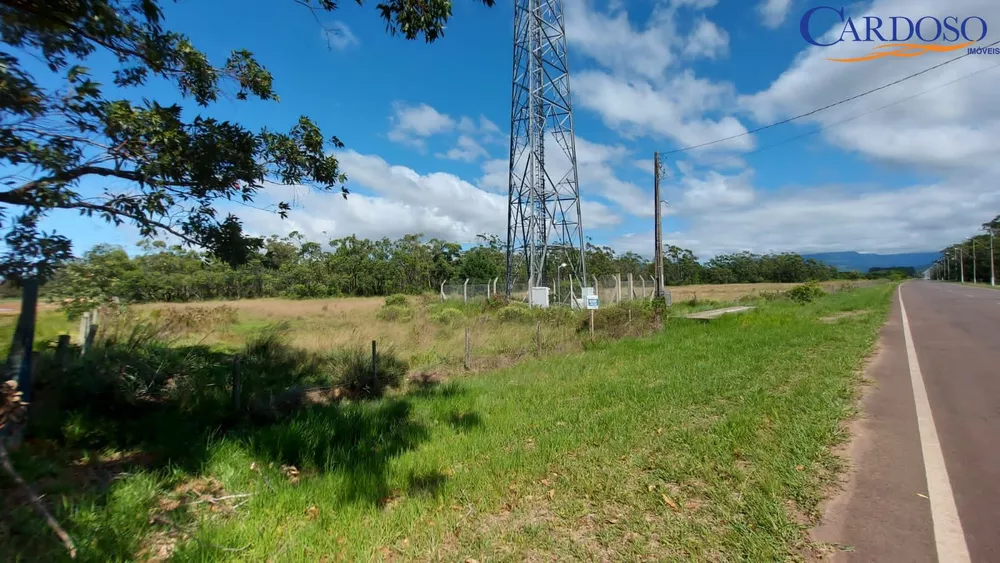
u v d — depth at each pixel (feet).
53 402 17.83
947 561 9.84
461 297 93.40
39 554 10.04
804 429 17.25
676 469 14.38
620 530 11.32
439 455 16.47
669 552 10.41
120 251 40.83
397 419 20.86
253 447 16.90
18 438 15.48
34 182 16.43
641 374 28.78
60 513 11.57
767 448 15.66
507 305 70.18
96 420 18.16
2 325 38.37
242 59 22.72
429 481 14.44
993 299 92.27
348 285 184.75
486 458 16.21
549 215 81.61
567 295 88.79
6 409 12.35
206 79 21.48
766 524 11.29
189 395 21.79
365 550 10.69
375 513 12.46
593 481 13.85
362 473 14.57
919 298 100.01
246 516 12.43
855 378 26.09
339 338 43.91
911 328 48.03
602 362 33.73
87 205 18.15
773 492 12.74
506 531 11.45
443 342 42.96
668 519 11.71
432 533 11.41
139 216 19.61
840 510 11.96
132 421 19.02
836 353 32.99
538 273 84.12
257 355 36.24
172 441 17.28
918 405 20.79
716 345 38.73
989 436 16.83
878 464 14.62
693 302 101.71
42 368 19.12
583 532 11.34
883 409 20.27
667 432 17.85
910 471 14.11
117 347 23.93
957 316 59.00
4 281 17.25
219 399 22.38
